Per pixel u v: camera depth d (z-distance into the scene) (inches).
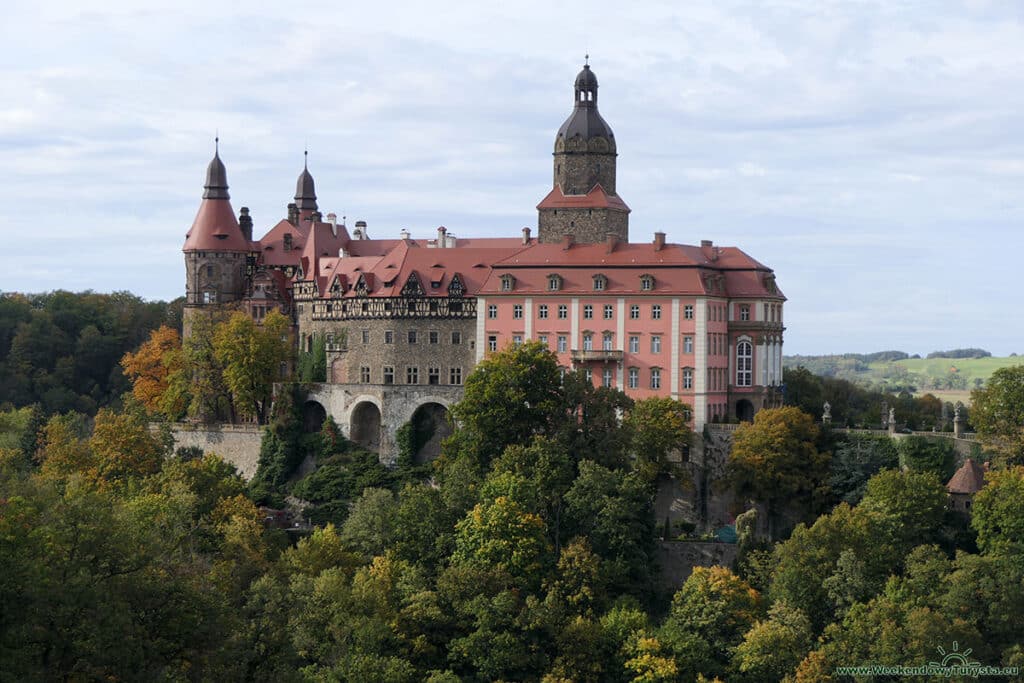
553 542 6806.1
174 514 6186.0
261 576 6043.3
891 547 6579.7
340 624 5821.9
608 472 6884.8
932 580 6309.1
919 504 6830.7
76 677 4141.2
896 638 5900.6
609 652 6087.6
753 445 7367.1
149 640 4345.5
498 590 6279.5
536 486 6850.4
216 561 6176.2
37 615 4018.2
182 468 7258.9
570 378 7455.7
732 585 6382.9
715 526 7568.9
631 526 6781.5
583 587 6353.3
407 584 6289.4
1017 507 6520.7
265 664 4817.9
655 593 6771.7
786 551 6560.0
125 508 5482.3
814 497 7352.4
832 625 6048.2
